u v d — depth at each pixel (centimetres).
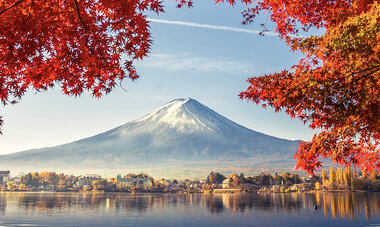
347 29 684
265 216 6681
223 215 7025
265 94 777
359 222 5184
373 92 725
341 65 731
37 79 767
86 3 719
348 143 803
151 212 7862
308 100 756
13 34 679
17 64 715
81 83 805
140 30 765
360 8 744
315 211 7294
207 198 15875
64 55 745
